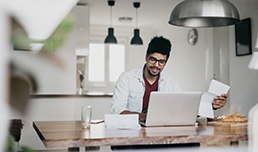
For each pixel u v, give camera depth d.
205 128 1.94
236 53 4.85
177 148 1.70
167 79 2.64
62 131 1.76
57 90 3.72
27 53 2.12
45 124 2.09
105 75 7.15
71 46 3.71
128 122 1.94
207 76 5.99
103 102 4.20
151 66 2.44
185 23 2.29
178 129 1.88
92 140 1.50
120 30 7.18
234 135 1.69
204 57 6.06
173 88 2.65
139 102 2.55
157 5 5.27
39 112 3.72
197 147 1.71
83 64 5.43
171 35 6.93
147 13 5.88
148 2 5.07
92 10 5.60
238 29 4.78
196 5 1.95
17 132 1.12
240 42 4.73
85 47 4.78
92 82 7.07
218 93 2.31
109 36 5.49
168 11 5.70
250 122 2.23
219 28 5.65
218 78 5.69
